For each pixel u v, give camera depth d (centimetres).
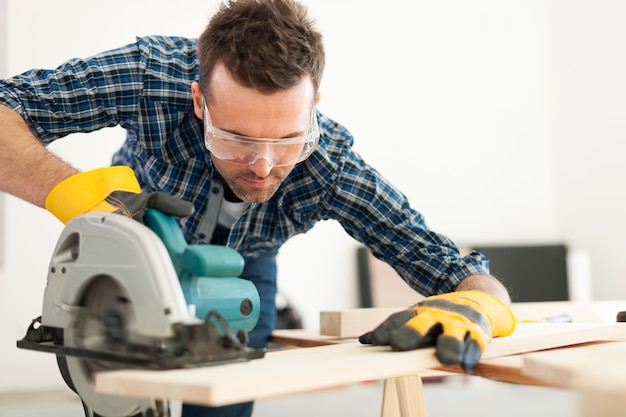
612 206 457
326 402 352
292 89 133
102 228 105
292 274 401
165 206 110
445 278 161
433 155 446
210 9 377
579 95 475
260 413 328
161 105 160
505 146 468
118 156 198
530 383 109
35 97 146
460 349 109
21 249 328
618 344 141
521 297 443
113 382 92
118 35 352
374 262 411
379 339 118
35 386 329
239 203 171
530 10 482
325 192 170
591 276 467
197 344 98
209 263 108
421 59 446
